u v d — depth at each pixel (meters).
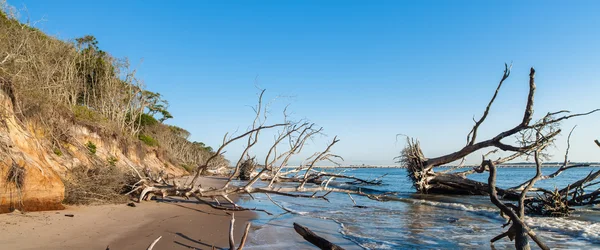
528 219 11.84
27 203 8.25
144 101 34.03
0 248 5.64
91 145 16.77
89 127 17.94
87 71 26.36
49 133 12.93
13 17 14.95
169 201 13.37
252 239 7.83
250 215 11.41
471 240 8.44
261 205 14.84
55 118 13.91
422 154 23.20
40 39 18.19
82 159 14.51
